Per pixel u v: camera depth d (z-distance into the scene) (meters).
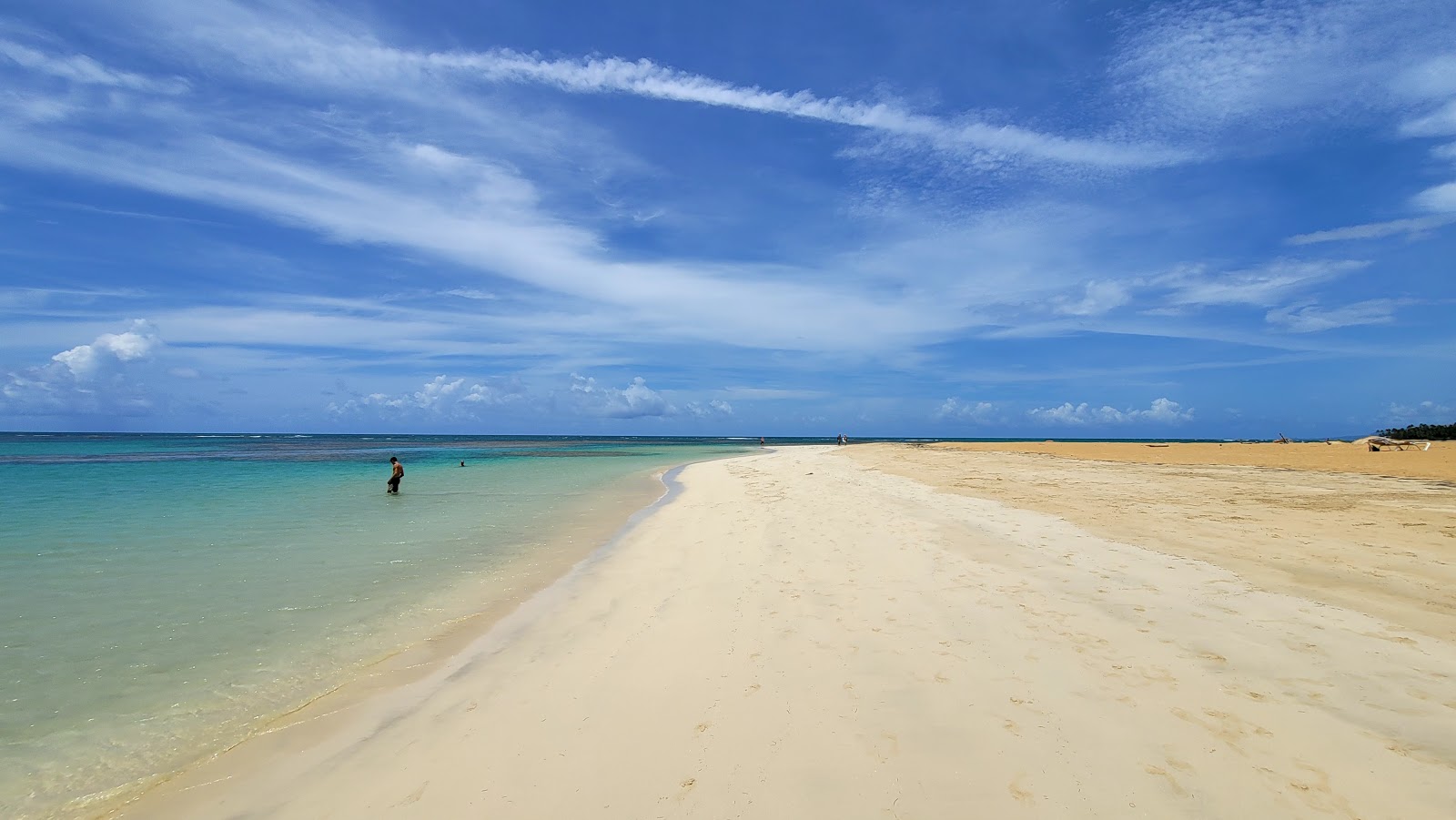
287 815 4.06
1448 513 12.96
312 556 11.59
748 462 41.03
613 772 4.29
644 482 27.84
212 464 39.28
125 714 5.52
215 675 6.30
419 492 22.97
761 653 6.22
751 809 3.81
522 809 3.94
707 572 9.71
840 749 4.42
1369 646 5.83
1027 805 3.73
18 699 5.79
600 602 8.49
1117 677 5.34
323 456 52.22
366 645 7.10
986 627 6.61
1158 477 21.47
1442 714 4.58
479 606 8.55
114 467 35.94
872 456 40.03
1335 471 22.84
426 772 4.45
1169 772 4.00
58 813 4.18
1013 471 25.16
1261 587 7.71
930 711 4.89
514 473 33.41
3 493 21.67
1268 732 4.42
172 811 4.16
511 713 5.28
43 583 9.55
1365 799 3.67
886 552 10.27
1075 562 9.14
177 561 11.12
